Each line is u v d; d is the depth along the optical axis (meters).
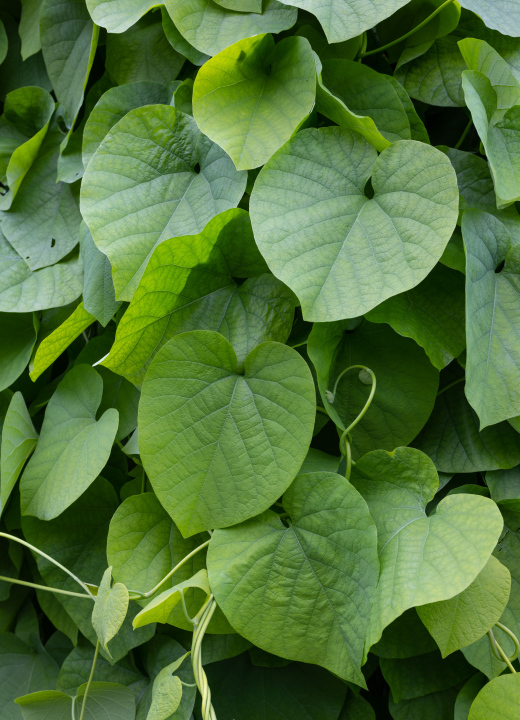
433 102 1.56
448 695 1.55
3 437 1.58
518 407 1.45
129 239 1.48
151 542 1.49
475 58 1.51
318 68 1.45
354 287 1.42
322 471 1.46
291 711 1.57
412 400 1.51
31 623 1.73
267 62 1.50
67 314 1.69
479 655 1.48
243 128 1.47
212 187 1.50
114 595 1.38
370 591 1.41
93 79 1.69
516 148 1.51
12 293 1.64
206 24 1.51
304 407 1.42
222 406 1.44
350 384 1.53
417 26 1.52
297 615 1.42
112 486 1.61
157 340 1.48
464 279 1.51
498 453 1.53
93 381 1.59
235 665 1.61
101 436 1.53
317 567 1.43
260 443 1.43
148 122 1.50
